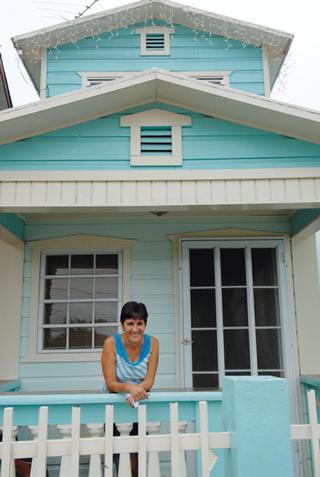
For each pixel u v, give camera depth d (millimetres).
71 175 4219
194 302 5691
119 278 5805
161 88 4242
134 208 4277
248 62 6805
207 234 5812
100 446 2121
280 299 5688
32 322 5594
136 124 4379
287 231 5883
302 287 5742
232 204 4203
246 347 5605
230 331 5629
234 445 2086
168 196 4215
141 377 3176
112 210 4344
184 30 6883
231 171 4246
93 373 5492
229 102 4129
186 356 5500
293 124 4203
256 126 4348
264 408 2086
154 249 5824
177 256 5777
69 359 5512
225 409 2270
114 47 6805
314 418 2186
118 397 2980
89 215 5785
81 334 5691
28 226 5855
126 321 3139
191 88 4090
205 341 5594
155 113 4402
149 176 4230
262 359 5602
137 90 4199
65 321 5727
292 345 5574
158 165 4281
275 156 4309
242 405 2082
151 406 3018
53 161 4281
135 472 2752
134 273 5762
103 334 5695
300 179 4254
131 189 4227
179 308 5629
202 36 6812
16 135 4277
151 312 5656
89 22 6574
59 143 4320
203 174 4234
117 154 4312
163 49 6824
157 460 2340
